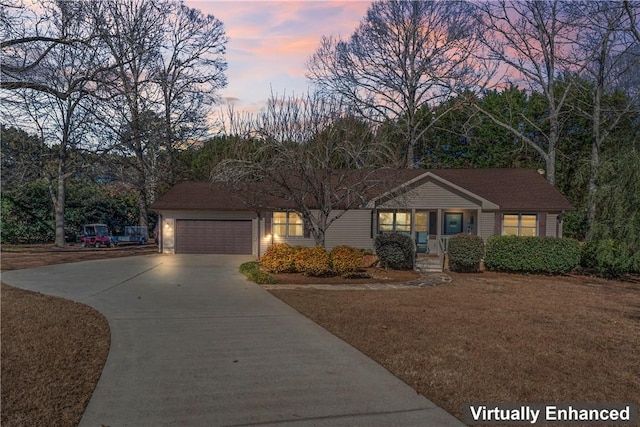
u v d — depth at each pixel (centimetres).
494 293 1223
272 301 1023
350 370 561
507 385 525
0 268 1628
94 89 1908
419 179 2017
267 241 2239
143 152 3070
